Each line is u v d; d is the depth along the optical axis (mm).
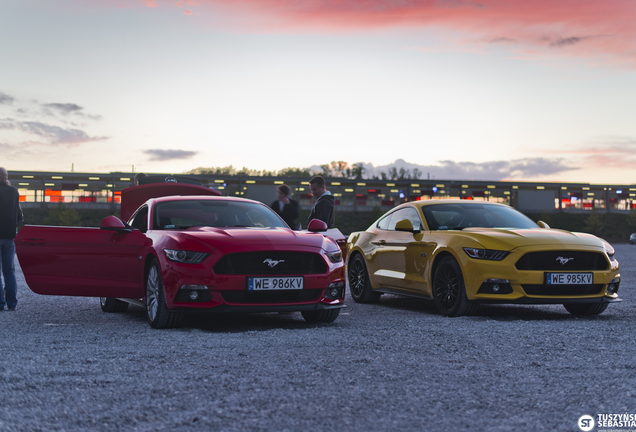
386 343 4547
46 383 3350
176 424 2662
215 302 5113
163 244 5395
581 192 86875
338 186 77062
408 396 3105
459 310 6160
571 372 3643
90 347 4402
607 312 6793
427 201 7656
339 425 2654
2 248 7078
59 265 6012
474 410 2879
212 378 3447
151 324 5480
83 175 67562
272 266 5277
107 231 5980
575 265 6055
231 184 70250
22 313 6762
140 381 3385
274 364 3809
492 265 5926
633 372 3639
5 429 2584
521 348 4379
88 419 2727
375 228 8250
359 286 8148
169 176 12039
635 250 32688
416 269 6887
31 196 66562
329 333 5016
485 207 7516
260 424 2662
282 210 8734
